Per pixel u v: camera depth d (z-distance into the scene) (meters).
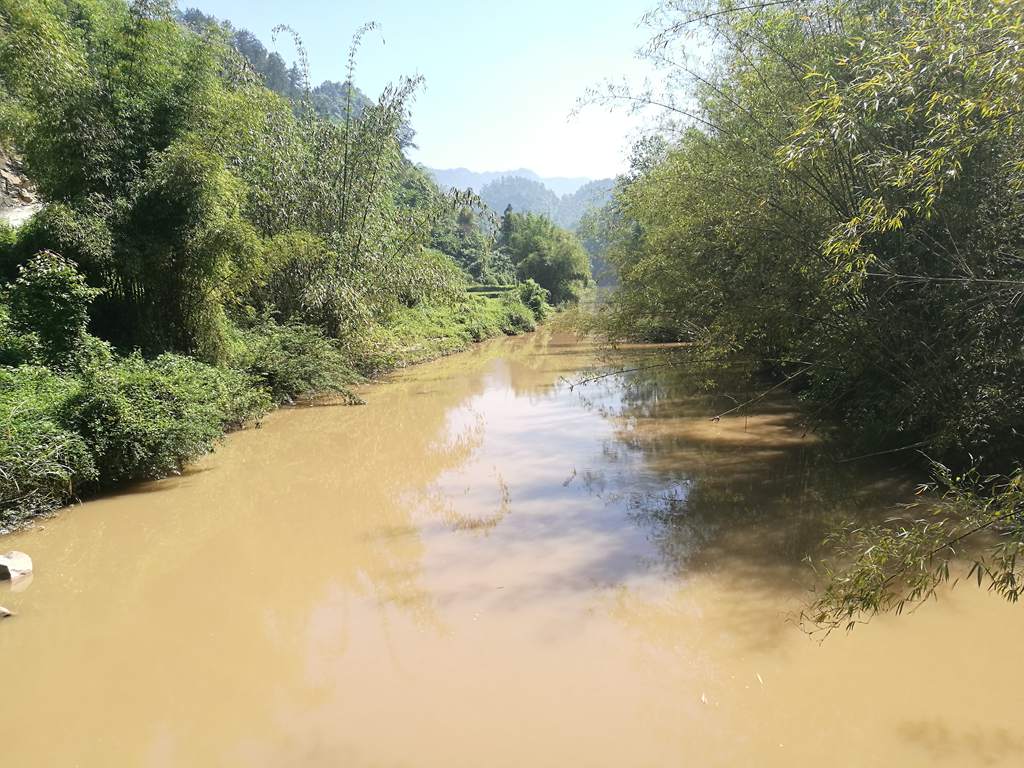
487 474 8.22
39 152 9.41
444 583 5.10
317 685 3.78
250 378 11.61
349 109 16.56
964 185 5.34
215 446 9.55
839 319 6.80
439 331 25.14
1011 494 3.17
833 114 3.73
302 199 15.43
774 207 6.88
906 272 6.04
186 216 9.81
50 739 3.40
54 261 8.57
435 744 3.21
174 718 3.54
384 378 17.45
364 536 6.21
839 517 5.87
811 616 4.21
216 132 10.32
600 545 5.71
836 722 3.21
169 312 10.73
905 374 6.56
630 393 13.91
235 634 4.45
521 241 59.22
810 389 10.14
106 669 4.05
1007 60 2.88
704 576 4.95
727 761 2.98
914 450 6.97
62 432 6.81
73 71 9.27
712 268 7.86
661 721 3.31
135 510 6.97
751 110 7.27
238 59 14.67
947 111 4.35
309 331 13.62
